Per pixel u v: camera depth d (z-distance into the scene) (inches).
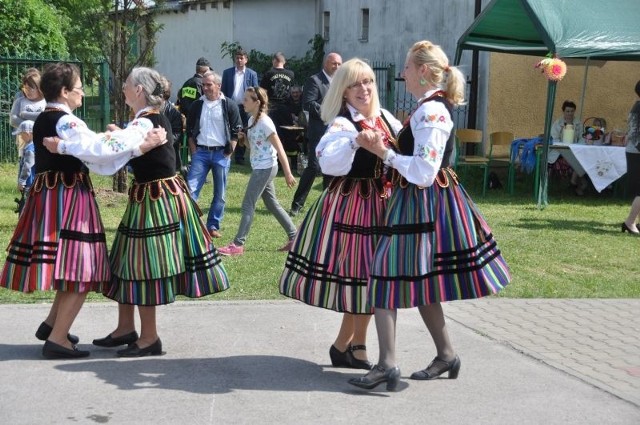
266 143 300.5
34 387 173.3
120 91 425.1
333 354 191.0
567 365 194.7
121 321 199.8
